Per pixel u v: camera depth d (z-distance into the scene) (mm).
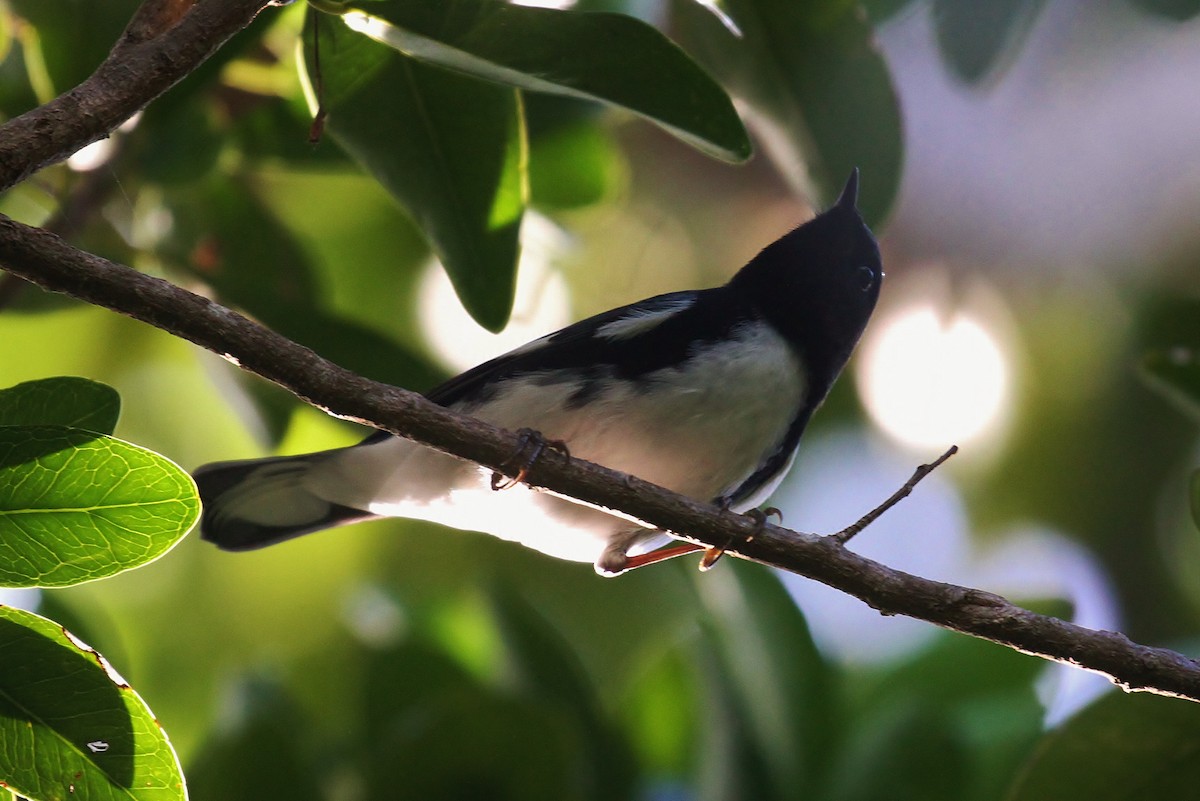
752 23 8195
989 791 8117
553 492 6219
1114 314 13406
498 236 7414
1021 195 13328
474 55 6051
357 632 9516
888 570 6285
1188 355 8078
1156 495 13211
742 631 7902
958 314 13531
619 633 11508
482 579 8445
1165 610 13094
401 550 12156
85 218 8680
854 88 8219
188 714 11922
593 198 10406
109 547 5125
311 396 5707
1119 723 6992
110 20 8070
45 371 11891
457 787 7645
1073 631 6129
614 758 8148
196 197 9789
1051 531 13383
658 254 12789
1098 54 12820
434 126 7352
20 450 4883
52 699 5137
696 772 7965
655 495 6297
